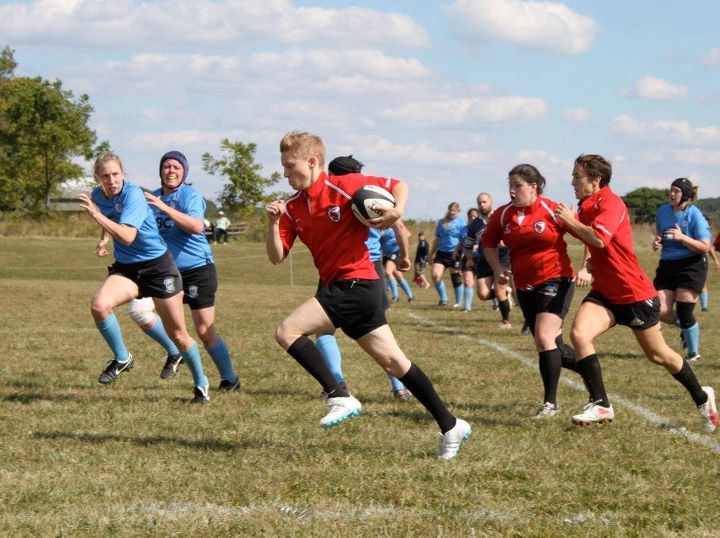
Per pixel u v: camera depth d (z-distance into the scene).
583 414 9.79
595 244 9.60
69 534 6.20
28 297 29.09
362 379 13.62
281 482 7.62
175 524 6.43
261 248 63.94
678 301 16.70
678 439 9.55
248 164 79.62
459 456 8.57
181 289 11.36
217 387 12.88
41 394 12.04
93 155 105.31
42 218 76.81
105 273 49.50
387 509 6.93
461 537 6.27
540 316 10.79
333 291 8.16
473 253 26.95
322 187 8.09
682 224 16.36
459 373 14.34
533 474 7.98
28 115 99.75
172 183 11.74
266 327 21.48
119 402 11.48
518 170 10.52
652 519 6.76
